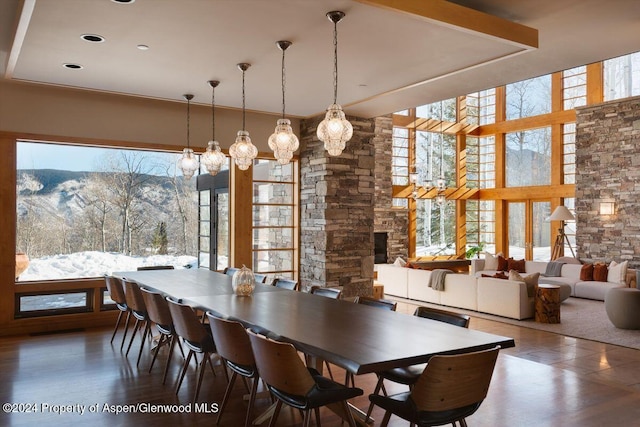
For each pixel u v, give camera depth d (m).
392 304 3.90
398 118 12.59
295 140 4.62
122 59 4.65
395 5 3.40
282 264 7.82
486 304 7.84
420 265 12.32
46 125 6.09
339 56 4.55
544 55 4.64
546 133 13.06
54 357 4.99
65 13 3.57
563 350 5.66
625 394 4.07
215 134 7.24
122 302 5.39
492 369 2.47
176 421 3.43
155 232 9.38
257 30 3.90
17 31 3.81
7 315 5.96
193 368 4.69
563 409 3.72
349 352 2.50
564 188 12.19
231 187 7.44
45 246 7.71
